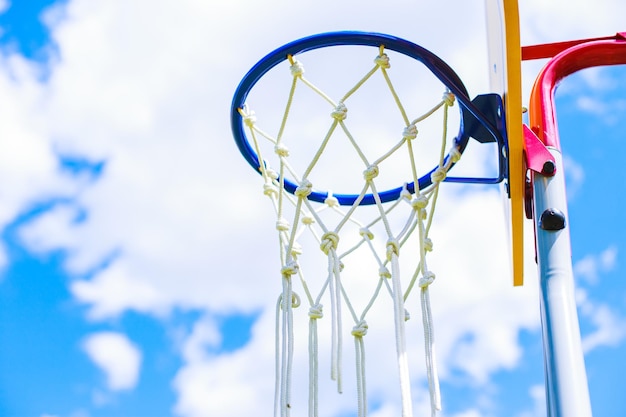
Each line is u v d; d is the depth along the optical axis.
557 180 2.46
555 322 2.23
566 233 2.37
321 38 2.83
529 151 2.49
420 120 2.86
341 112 2.84
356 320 2.73
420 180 3.08
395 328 2.54
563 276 2.30
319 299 2.73
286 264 2.74
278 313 2.71
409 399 2.41
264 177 3.03
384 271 2.75
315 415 2.58
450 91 2.79
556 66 2.86
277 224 2.84
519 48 2.45
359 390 2.61
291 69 2.88
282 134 2.93
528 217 2.64
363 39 2.81
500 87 2.68
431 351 2.53
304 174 2.84
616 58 2.89
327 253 2.72
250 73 2.90
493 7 2.74
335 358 2.49
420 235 2.75
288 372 2.59
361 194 2.82
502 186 2.95
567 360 2.15
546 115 2.68
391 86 2.85
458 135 2.88
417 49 2.77
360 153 2.85
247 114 2.97
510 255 2.85
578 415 2.07
